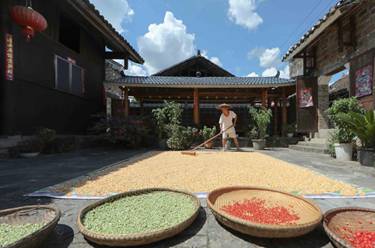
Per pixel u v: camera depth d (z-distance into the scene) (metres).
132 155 6.34
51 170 4.09
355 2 5.39
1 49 5.64
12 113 5.83
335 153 5.67
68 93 8.21
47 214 1.91
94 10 7.11
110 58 11.10
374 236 1.62
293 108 11.12
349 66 6.71
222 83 10.09
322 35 7.88
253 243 1.63
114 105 10.60
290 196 2.29
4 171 4.00
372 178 3.46
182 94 11.37
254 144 8.60
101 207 2.11
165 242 1.64
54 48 7.52
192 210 2.04
